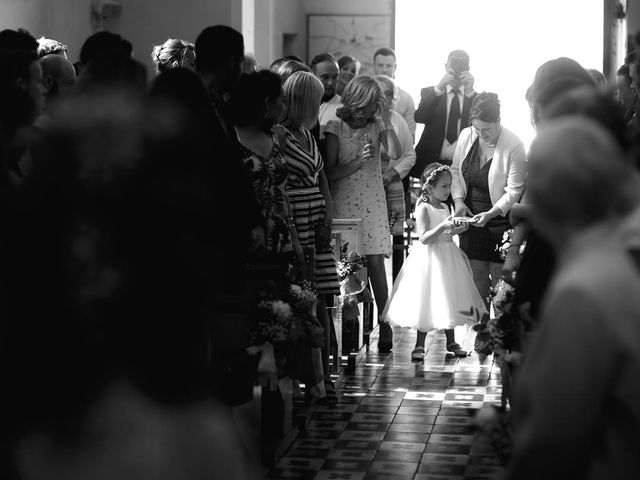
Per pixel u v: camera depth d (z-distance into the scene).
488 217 8.98
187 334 2.13
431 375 8.13
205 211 2.21
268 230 6.12
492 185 9.09
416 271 8.66
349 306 8.20
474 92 10.90
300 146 7.14
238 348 5.26
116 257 2.10
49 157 2.15
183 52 6.91
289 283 5.77
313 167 7.17
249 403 5.65
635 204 2.84
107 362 2.09
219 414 2.23
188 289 2.13
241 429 5.62
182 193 2.15
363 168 8.83
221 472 2.10
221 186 4.97
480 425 3.36
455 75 10.89
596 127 2.63
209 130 5.04
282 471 5.66
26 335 2.11
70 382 2.09
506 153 9.05
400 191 9.82
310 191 7.16
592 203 2.57
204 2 12.00
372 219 8.86
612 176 2.58
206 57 5.86
